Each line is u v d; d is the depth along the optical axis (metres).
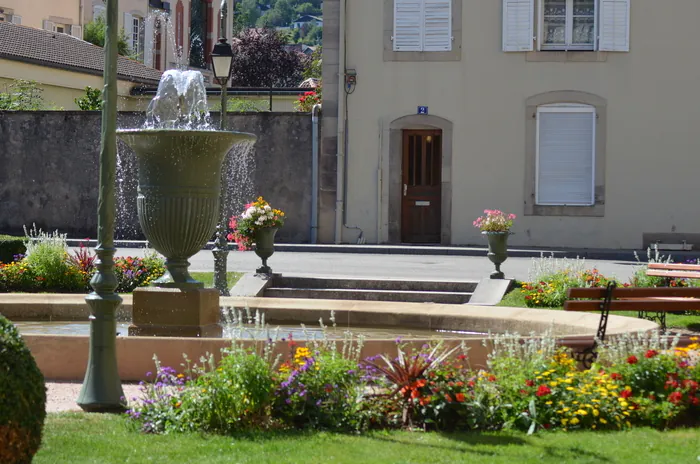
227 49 14.98
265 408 7.00
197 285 10.26
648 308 9.49
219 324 10.65
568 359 7.79
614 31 23.97
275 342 8.53
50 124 25.44
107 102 7.52
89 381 7.47
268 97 30.88
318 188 24.42
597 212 24.02
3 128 25.59
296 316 12.16
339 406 7.05
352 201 24.48
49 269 16.00
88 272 16.42
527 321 11.23
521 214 24.22
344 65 24.34
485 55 24.17
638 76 24.02
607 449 6.38
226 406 6.84
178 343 8.78
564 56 24.03
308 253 22.45
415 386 7.04
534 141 24.17
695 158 23.95
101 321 7.49
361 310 12.00
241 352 7.17
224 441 6.52
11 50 29.83
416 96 24.33
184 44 46.50
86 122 25.34
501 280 15.84
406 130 24.50
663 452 6.33
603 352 8.09
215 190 10.23
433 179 24.50
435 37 24.25
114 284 7.54
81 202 25.42
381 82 24.34
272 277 16.62
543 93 24.09
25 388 5.13
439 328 11.73
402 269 18.91
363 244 24.17
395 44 24.27
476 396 7.10
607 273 18.62
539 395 7.05
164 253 10.30
